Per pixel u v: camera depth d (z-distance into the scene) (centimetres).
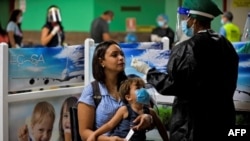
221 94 253
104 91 274
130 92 262
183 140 250
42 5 1050
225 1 858
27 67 305
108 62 272
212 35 252
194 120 249
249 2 827
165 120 307
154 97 292
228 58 254
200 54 241
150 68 279
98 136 262
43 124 316
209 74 244
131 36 980
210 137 252
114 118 262
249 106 285
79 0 1012
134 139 257
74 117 278
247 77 285
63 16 1031
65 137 331
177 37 272
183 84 243
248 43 287
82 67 344
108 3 1021
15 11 727
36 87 313
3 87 288
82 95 275
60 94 325
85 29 1007
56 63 325
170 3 1020
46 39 609
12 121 295
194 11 252
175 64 243
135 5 1043
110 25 1027
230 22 743
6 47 289
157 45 366
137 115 261
